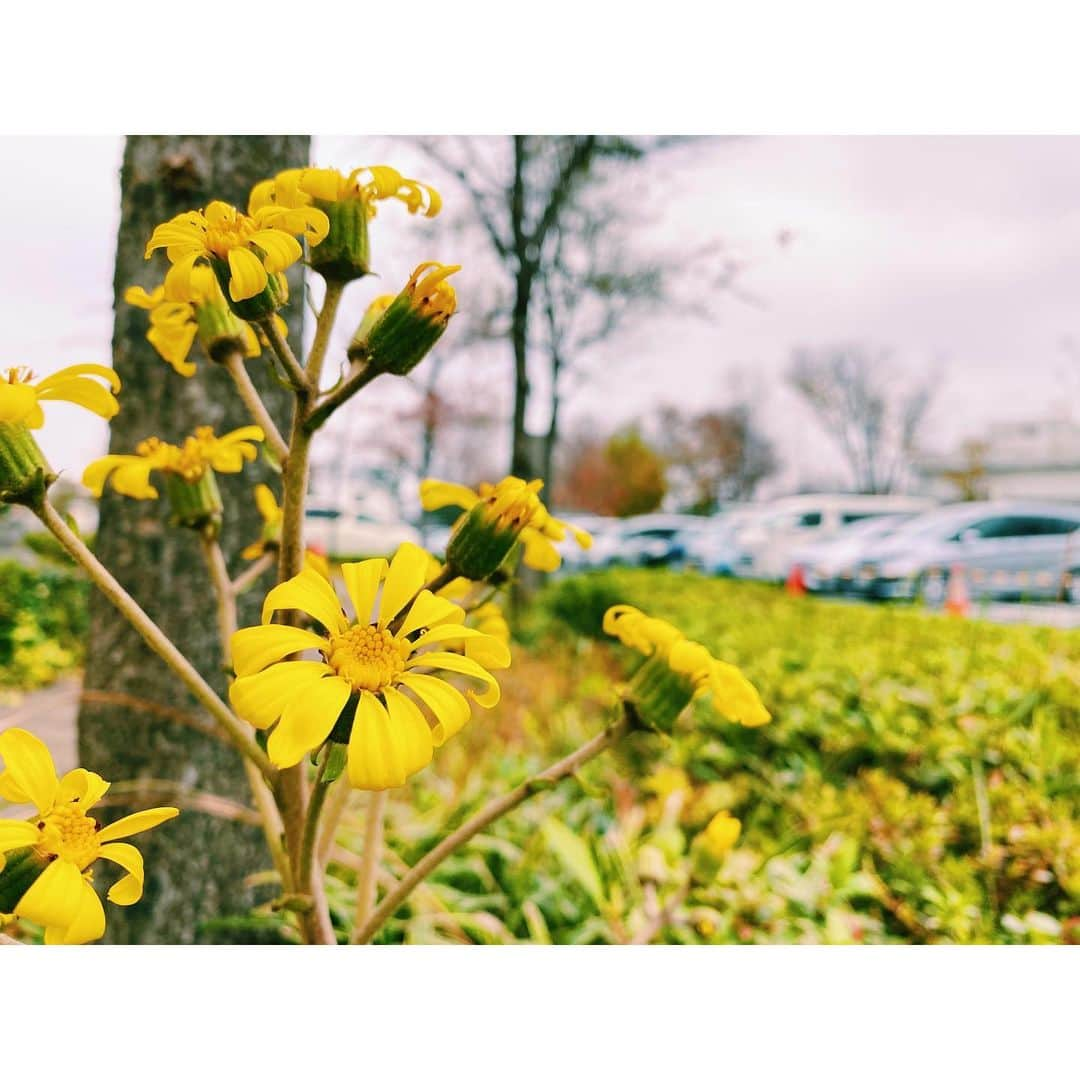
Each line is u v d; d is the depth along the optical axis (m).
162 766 0.43
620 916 0.50
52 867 0.19
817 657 0.83
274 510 0.31
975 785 0.59
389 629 0.20
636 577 1.89
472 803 0.62
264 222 0.20
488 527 0.22
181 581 0.44
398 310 0.21
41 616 1.43
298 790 0.23
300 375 0.21
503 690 1.12
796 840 0.56
